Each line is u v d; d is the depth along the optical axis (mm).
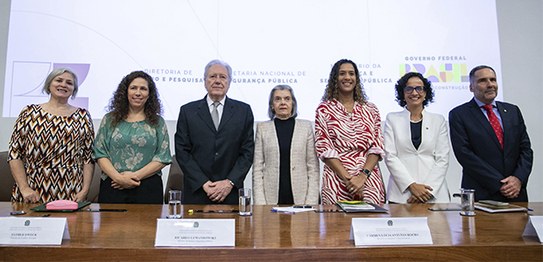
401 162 2203
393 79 3229
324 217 1314
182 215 1345
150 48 3193
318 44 3242
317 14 3252
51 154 2006
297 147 2238
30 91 3121
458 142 2223
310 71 3229
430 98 2373
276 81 3215
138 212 1410
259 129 2342
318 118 2133
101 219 1248
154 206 1593
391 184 2225
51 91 2094
